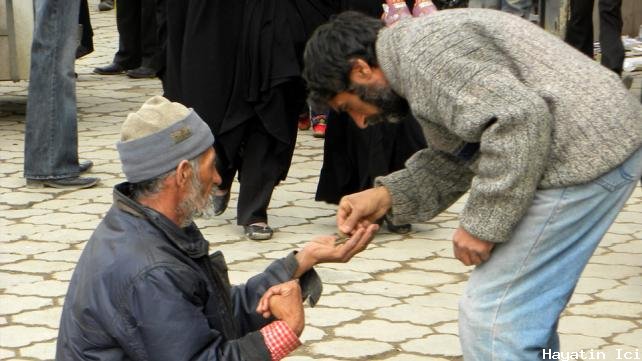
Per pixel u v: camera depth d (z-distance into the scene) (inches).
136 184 122.3
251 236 243.0
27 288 214.1
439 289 214.7
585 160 124.3
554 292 129.5
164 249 118.9
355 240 135.1
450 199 143.6
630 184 128.0
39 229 250.8
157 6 257.8
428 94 123.7
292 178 296.0
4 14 353.4
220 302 125.1
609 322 197.9
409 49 125.1
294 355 183.6
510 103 119.6
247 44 233.1
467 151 131.6
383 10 235.6
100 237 120.6
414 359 182.9
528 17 408.2
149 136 119.8
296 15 233.3
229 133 237.5
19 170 302.5
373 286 215.9
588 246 129.0
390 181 142.2
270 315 126.3
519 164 120.6
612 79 127.1
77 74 446.0
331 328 195.2
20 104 393.7
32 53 279.9
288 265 134.6
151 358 115.9
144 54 437.4
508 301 130.5
